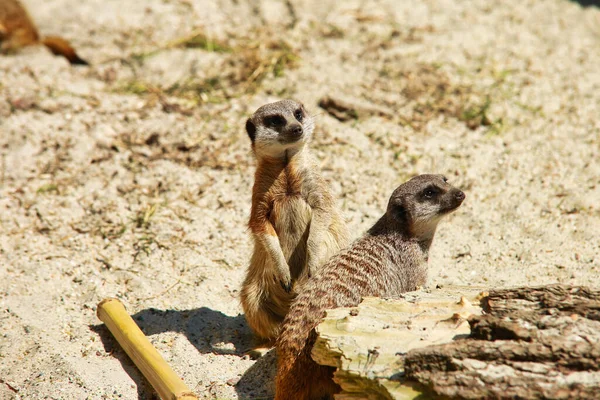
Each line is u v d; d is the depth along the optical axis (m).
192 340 8.98
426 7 17.39
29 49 15.59
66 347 8.66
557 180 11.78
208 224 11.20
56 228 11.09
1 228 10.98
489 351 5.93
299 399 7.12
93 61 15.60
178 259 10.48
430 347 6.07
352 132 13.12
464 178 12.03
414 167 12.34
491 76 14.81
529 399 5.62
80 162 12.38
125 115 13.45
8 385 7.97
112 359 8.54
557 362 5.84
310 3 17.50
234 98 14.06
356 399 6.45
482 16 17.17
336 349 6.53
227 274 10.23
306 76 14.70
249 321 9.02
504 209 11.27
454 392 5.79
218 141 12.96
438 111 13.75
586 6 18.17
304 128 9.19
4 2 15.23
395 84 14.50
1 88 14.12
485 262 10.16
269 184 9.05
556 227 10.69
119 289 9.87
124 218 11.34
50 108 13.52
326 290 7.68
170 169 12.29
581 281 9.41
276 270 8.70
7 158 12.34
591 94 14.15
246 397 7.73
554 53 15.71
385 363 6.32
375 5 17.45
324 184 9.16
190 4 17.44
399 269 8.32
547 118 13.48
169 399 7.15
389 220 8.52
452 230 10.96
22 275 9.97
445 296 7.31
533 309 6.56
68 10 17.56
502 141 12.89
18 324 8.98
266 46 15.65
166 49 15.80
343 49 15.69
